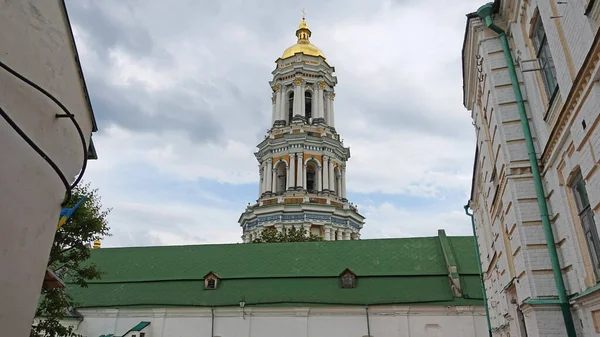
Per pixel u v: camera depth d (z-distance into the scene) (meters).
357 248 40.16
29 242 5.98
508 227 13.27
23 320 5.97
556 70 9.49
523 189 11.84
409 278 35.91
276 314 34.75
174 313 35.81
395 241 40.47
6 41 5.40
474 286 34.28
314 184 52.19
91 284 39.12
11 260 5.57
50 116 6.45
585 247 9.61
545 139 11.23
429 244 39.56
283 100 56.62
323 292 35.56
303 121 53.69
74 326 36.38
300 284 36.47
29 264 6.04
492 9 13.31
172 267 40.25
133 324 36.06
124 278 39.41
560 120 9.37
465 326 32.59
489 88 13.38
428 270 36.38
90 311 36.94
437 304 33.22
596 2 7.41
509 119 12.52
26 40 5.85
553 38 9.51
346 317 34.19
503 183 13.19
